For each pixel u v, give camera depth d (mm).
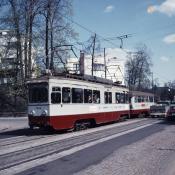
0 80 48781
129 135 21188
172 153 14195
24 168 11430
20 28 45688
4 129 28266
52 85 21688
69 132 23281
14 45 46438
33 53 46562
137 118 42156
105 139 19109
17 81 47219
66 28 46188
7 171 11023
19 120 39375
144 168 11281
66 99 22812
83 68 47812
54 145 16812
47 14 45531
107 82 29578
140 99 43469
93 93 26547
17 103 50156
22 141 18625
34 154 14180
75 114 23719
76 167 11523
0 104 49906
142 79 77875
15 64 46938
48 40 45688
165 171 10852
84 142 17875
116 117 31281
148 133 22422
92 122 26766
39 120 21719
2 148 16047
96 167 11477
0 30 46562
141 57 78000
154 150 14992
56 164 12055
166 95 112875
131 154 13984
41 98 21719
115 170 10984
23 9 45531
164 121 35031
